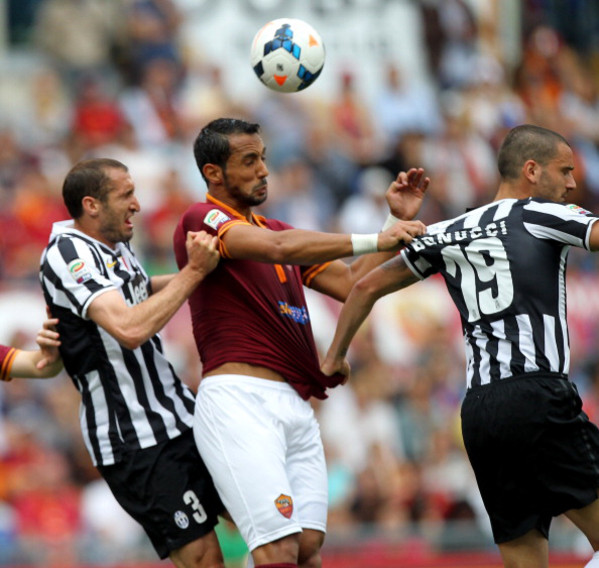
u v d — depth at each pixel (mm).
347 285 18453
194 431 17266
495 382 15820
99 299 16719
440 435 40062
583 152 56938
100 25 49719
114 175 17594
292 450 17234
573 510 16219
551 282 15906
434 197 49812
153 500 17297
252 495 16375
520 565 16266
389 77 52188
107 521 35281
